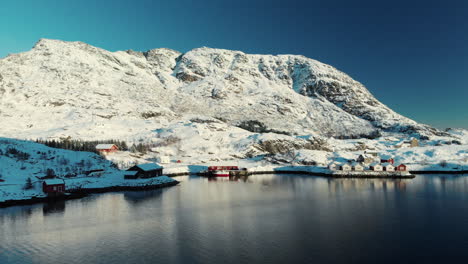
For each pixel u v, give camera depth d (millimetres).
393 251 61500
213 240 69125
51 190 115562
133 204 108125
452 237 68625
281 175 196750
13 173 136500
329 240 68062
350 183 154750
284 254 60594
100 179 148500
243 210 97188
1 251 64375
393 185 144625
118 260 59031
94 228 79688
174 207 102688
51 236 73688
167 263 57250
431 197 112062
